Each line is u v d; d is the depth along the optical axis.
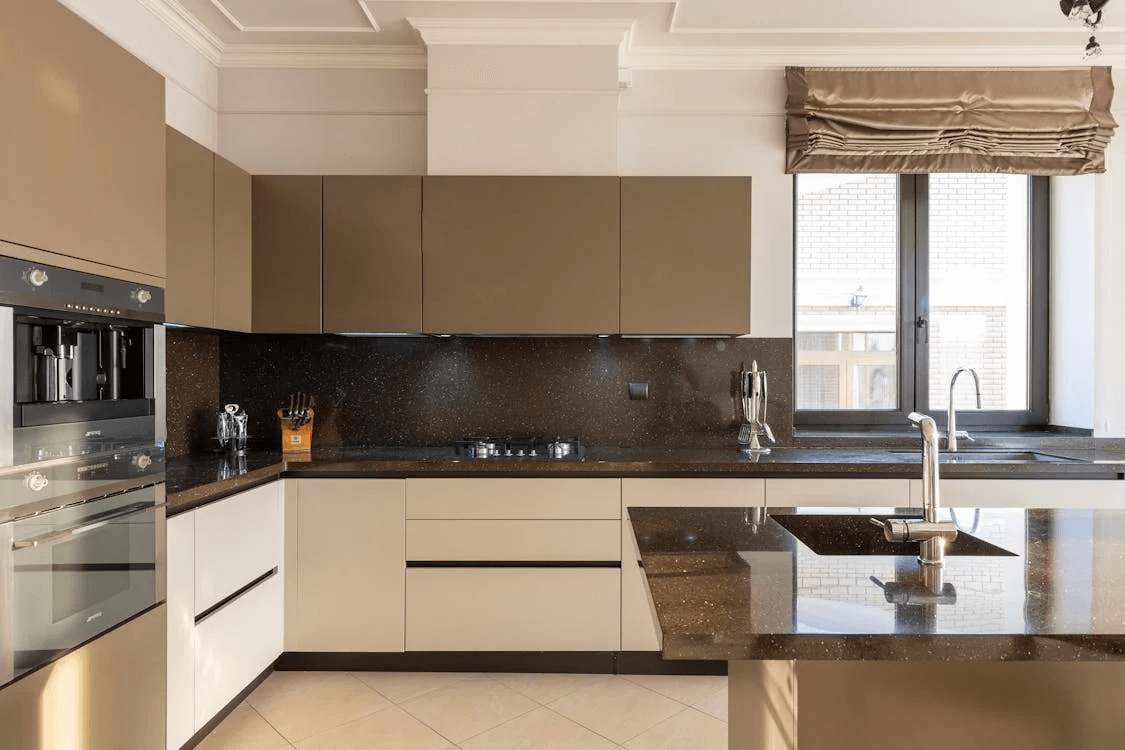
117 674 1.77
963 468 2.82
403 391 3.37
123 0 2.64
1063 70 3.30
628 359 3.37
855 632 0.96
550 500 2.81
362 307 3.01
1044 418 3.64
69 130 1.60
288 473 2.82
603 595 2.81
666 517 1.75
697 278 3.03
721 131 3.38
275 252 3.00
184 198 2.47
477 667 2.85
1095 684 1.15
